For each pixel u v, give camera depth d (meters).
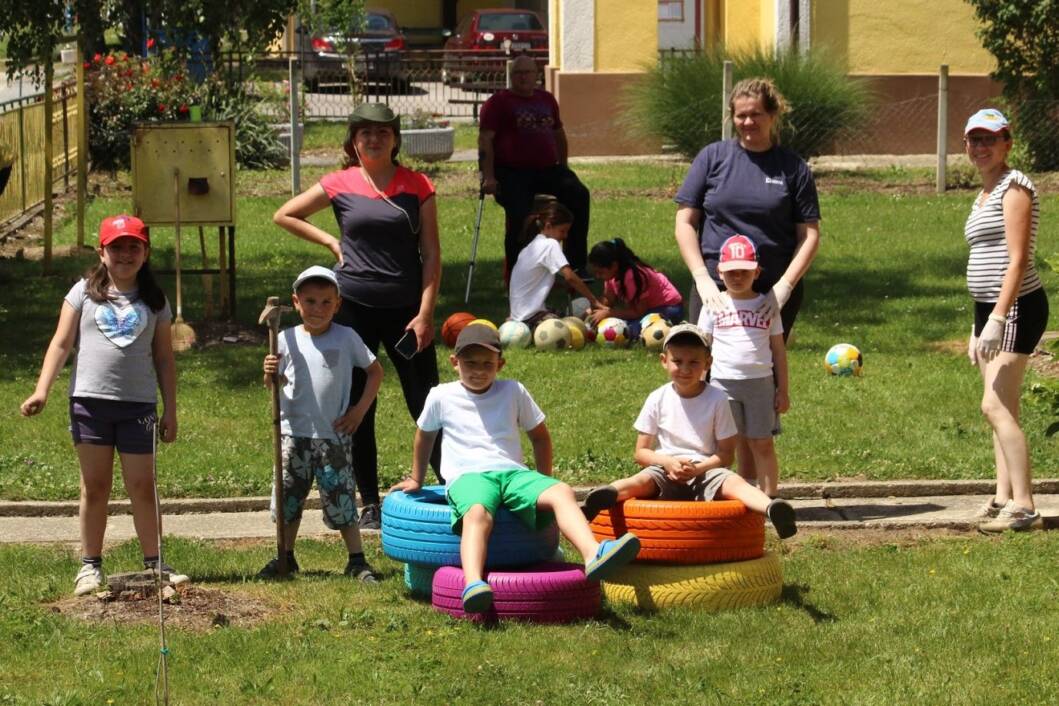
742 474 10.07
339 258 10.17
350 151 10.39
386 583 9.17
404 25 46.91
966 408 12.26
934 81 27.31
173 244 18.67
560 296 15.62
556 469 11.21
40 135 21.14
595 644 8.30
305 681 7.92
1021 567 9.27
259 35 15.19
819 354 13.67
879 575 9.20
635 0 27.42
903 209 21.23
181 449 11.61
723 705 7.70
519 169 15.27
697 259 9.96
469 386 8.98
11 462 11.34
